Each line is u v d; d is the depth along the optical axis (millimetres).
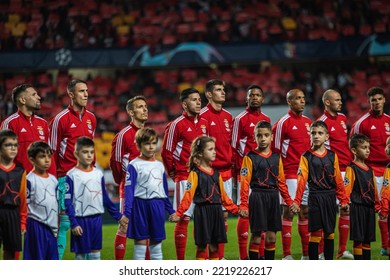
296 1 98875
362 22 95188
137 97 35906
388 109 91375
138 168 31062
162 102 95625
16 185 28141
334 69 97125
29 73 98750
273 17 97750
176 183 35906
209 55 87562
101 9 99500
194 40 95812
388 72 95625
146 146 31031
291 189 37375
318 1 98000
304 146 37625
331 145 39125
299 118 37969
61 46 95500
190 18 98062
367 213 32719
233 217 55062
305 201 35656
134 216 31000
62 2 99875
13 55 87625
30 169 34875
